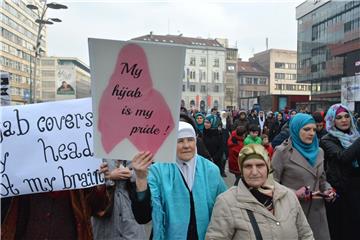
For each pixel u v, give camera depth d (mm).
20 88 76812
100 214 3373
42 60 66688
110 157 2533
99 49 2449
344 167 4312
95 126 2514
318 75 78375
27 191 2938
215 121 9680
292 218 2963
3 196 2912
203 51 96000
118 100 2508
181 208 3107
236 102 100250
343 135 4441
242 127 8016
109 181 3541
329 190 3998
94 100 2496
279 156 4215
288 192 3061
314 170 4102
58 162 2971
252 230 2871
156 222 3045
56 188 2949
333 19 71625
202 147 6410
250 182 2969
